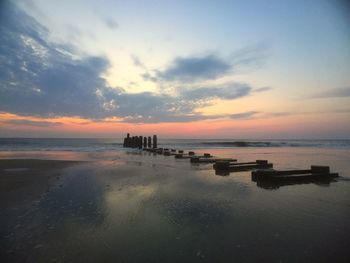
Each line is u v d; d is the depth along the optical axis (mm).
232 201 7621
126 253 4305
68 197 8000
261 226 5535
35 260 4098
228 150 38250
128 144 45000
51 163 17516
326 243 4652
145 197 8031
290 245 4578
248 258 4121
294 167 15922
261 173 10914
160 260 4074
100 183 10297
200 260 4070
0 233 5152
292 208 6895
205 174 12945
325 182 10812
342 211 6621
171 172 13562
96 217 6105
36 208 6824
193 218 6062
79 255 4246
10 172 13227
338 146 53000
